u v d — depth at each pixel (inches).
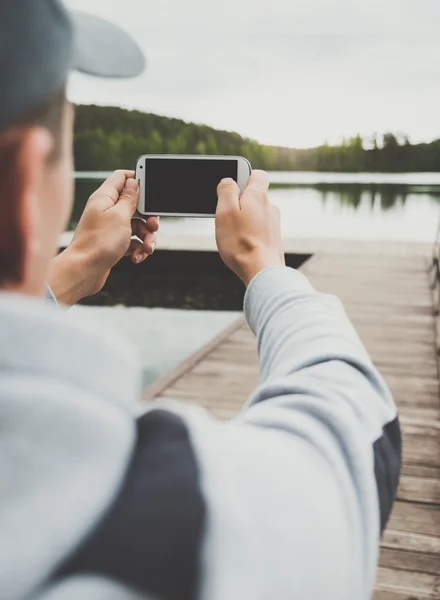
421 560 75.7
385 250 369.4
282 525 10.1
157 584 8.4
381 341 180.7
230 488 9.8
